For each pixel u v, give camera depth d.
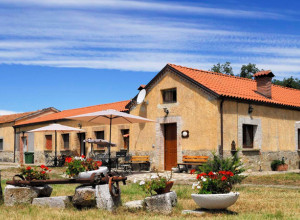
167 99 19.69
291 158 21.11
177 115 18.88
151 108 20.27
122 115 17.03
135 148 21.02
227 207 8.84
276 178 15.42
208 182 8.38
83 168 9.11
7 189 9.16
